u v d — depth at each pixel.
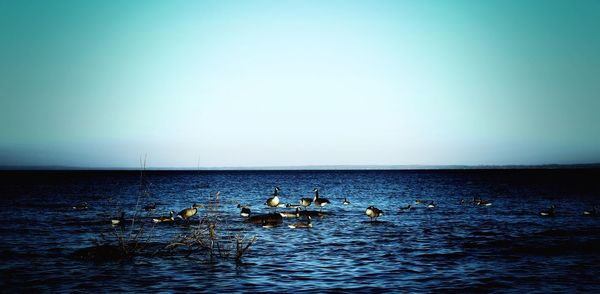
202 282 21.19
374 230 38.75
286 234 36.16
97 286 20.61
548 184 135.88
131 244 29.84
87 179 196.00
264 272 23.16
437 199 79.38
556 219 47.47
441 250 29.28
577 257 27.02
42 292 19.77
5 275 22.52
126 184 146.75
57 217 49.00
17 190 107.44
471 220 46.75
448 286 20.59
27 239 33.75
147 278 21.94
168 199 80.06
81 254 26.69
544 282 21.33
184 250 28.56
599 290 20.05
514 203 69.25
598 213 52.84
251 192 104.38
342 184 151.12
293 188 124.81
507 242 32.31
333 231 38.03
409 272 23.23
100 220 45.84
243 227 40.09
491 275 22.59
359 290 19.88
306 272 23.20
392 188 122.38
